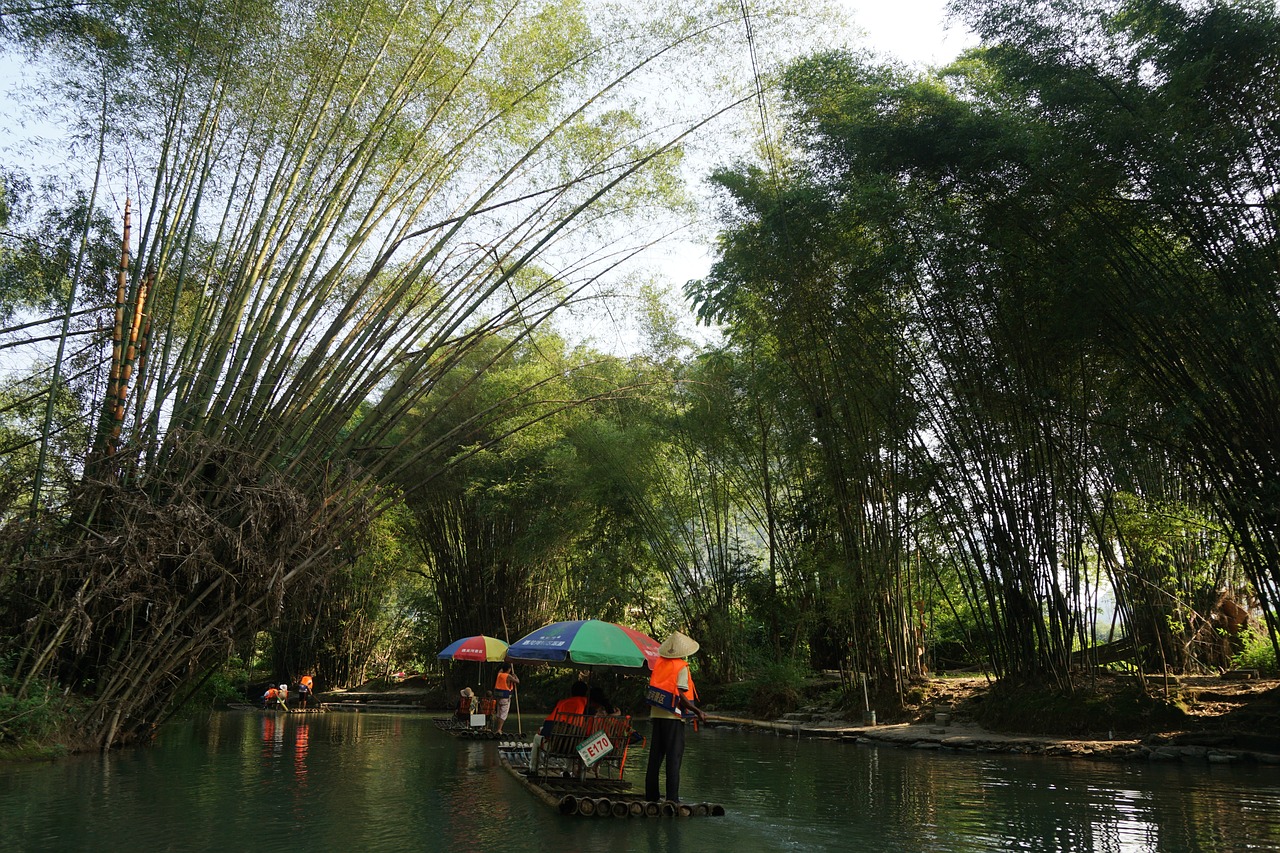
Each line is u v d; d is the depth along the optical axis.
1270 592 8.67
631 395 16.30
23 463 8.77
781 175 11.54
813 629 16.11
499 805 6.06
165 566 8.52
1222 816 5.48
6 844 4.46
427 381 9.82
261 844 4.52
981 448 10.93
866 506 12.85
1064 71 8.41
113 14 7.86
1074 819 5.42
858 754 10.03
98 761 8.16
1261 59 7.53
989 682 13.16
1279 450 7.98
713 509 17.52
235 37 8.23
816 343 12.02
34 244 9.11
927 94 9.44
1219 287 8.06
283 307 8.80
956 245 9.80
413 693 24.33
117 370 8.68
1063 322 9.28
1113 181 8.28
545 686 21.47
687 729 14.43
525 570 21.27
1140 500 10.35
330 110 8.94
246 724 15.62
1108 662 12.99
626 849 4.44
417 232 9.01
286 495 8.53
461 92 9.14
